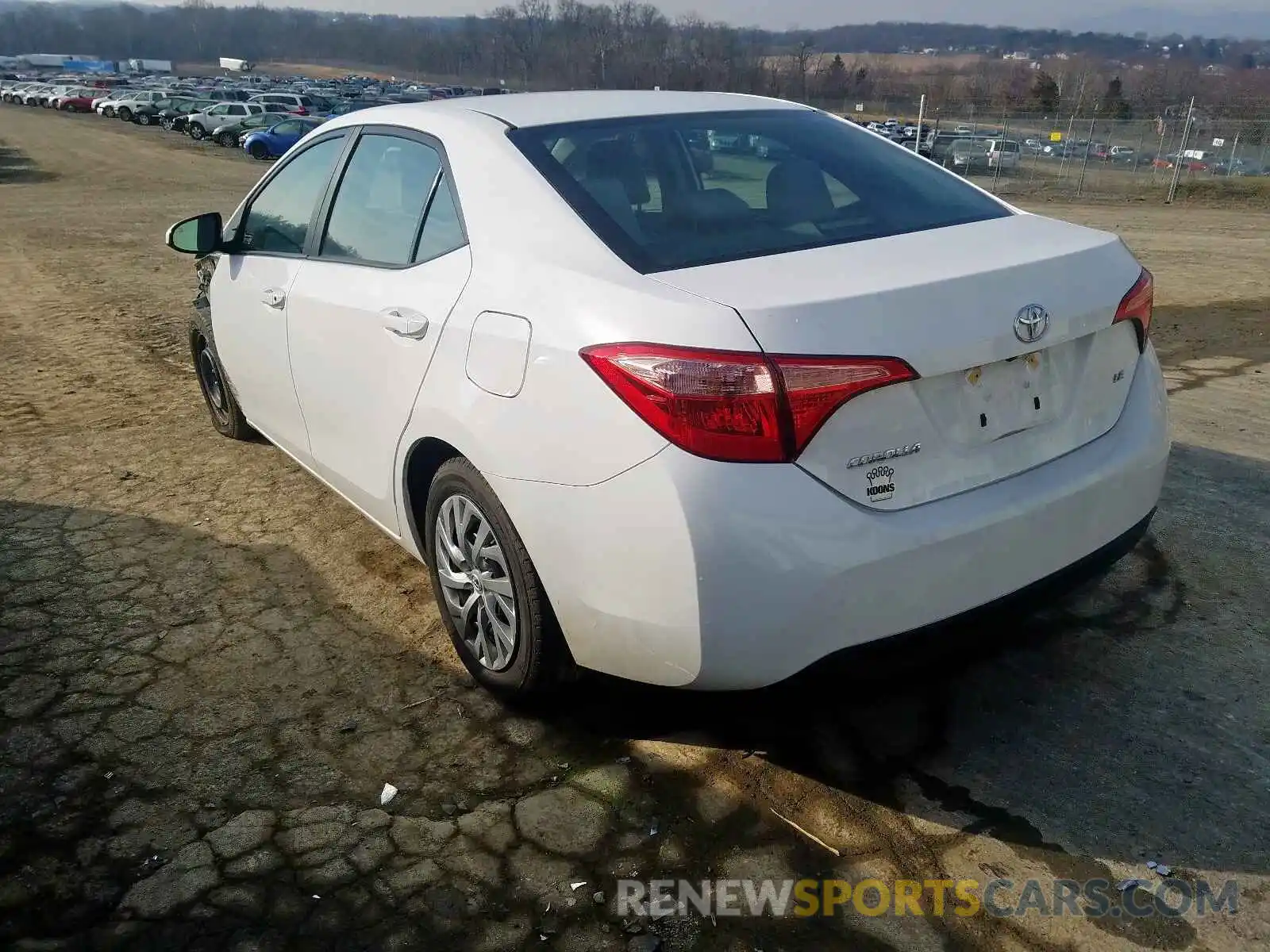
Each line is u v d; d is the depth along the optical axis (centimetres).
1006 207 315
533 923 224
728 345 219
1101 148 2700
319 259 359
